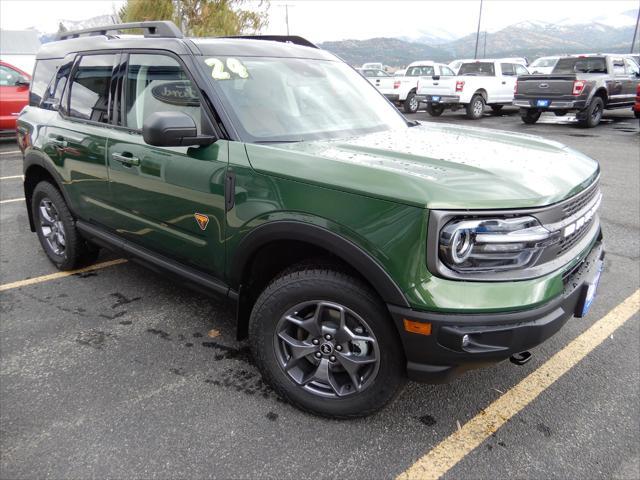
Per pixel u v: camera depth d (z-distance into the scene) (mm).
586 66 14234
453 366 2049
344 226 2090
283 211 2264
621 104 14383
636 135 11844
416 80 18125
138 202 3033
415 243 1949
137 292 3822
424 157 2312
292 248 2459
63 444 2283
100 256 4555
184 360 2945
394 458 2223
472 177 2080
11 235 5113
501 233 1944
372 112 3246
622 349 3045
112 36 3521
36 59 4355
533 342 2016
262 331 2482
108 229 3479
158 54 2957
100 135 3248
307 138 2684
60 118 3740
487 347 1973
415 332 2014
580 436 2350
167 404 2561
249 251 2434
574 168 2426
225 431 2375
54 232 4184
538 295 1982
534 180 2119
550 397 2625
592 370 2846
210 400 2596
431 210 1914
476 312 1936
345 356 2311
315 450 2264
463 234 1928
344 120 2998
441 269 1950
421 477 2123
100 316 3453
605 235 5035
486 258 1968
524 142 2830
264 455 2232
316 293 2277
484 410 2533
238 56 2953
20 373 2803
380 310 2143
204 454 2232
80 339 3160
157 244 3033
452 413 2510
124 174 3072
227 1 16297
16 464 2170
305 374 2479
